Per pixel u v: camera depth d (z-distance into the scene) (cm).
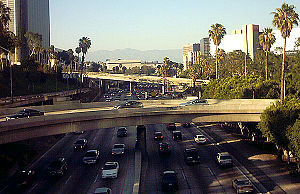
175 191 3195
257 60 13562
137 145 4600
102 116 4009
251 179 3484
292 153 3809
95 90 19012
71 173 3775
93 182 3422
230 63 14238
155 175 3731
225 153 4106
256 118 4531
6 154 4094
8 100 7319
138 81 18325
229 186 3284
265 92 6444
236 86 7012
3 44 9012
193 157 4122
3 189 3231
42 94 10500
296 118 3831
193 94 13075
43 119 3544
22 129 3400
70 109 5206
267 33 7806
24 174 3384
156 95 15138
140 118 4281
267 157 4400
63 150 5025
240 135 6016
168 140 5722
